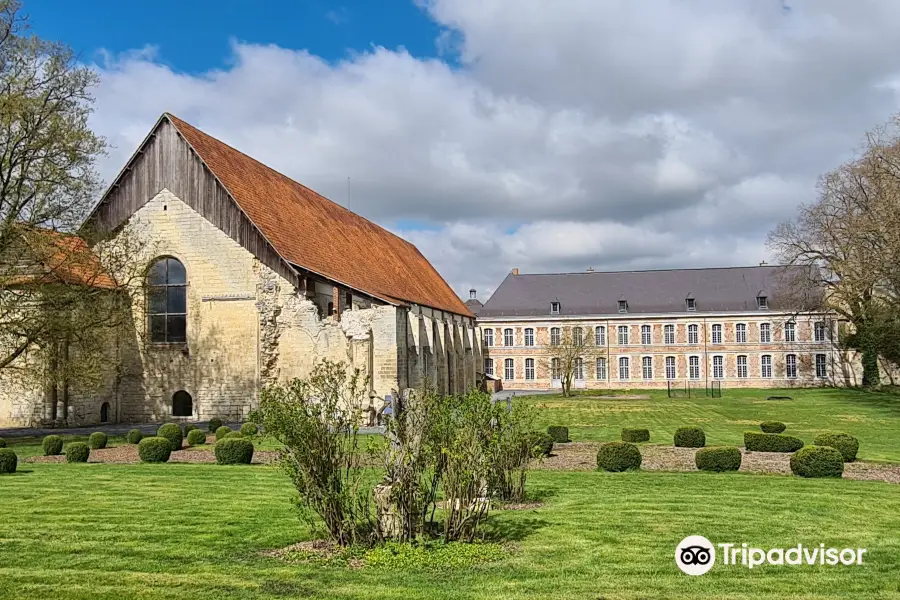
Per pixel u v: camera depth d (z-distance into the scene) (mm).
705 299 79500
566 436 27391
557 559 10461
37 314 30953
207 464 20891
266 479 17781
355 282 39750
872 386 64250
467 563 10148
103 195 37406
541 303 84000
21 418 35375
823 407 47062
